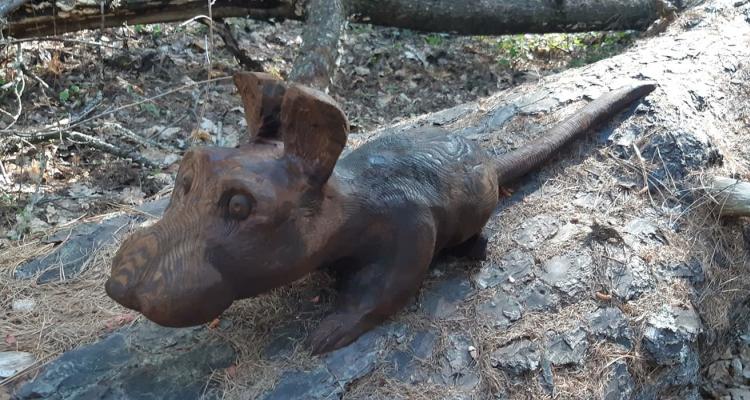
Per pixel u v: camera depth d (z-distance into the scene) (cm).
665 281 163
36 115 255
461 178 142
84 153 239
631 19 326
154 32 313
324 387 134
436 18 305
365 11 297
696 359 160
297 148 122
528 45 359
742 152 198
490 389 140
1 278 156
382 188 134
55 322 147
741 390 186
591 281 158
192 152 122
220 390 133
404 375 138
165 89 281
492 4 309
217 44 320
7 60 267
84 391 132
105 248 164
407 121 206
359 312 138
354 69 320
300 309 144
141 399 131
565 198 175
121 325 145
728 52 224
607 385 147
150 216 173
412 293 140
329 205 127
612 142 187
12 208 212
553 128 181
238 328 141
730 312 175
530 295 154
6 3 222
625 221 172
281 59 321
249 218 118
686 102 198
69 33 281
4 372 136
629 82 203
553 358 146
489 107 203
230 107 278
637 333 154
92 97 268
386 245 135
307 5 275
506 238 165
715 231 179
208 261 119
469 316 149
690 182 183
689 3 276
